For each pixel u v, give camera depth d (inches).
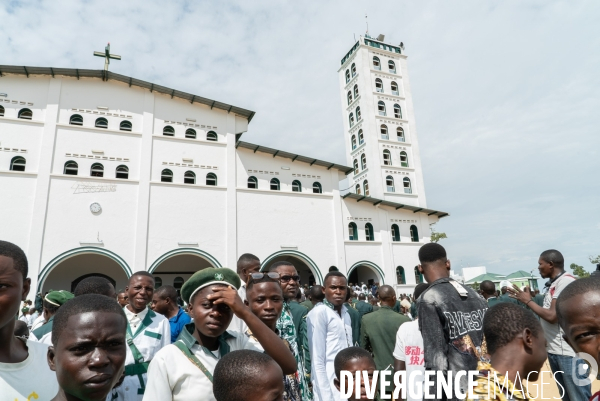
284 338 162.1
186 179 901.8
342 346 187.3
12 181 757.3
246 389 81.8
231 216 904.9
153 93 916.6
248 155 973.2
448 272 150.4
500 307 95.9
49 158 789.9
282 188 987.9
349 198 1054.4
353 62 1482.5
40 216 752.3
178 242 844.6
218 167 934.4
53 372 106.2
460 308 129.0
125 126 879.1
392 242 1076.5
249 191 945.5
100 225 792.9
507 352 90.7
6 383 94.7
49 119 811.4
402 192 1278.3
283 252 936.9
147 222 828.0
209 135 954.7
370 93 1369.3
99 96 871.7
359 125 1393.9
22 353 103.6
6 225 733.3
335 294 200.1
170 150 898.7
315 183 1036.5
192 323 118.1
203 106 961.5
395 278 1045.2
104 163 835.4
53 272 855.7
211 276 116.6
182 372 104.7
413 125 1392.7
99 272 892.0
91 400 81.9
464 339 123.6
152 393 101.7
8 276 94.0
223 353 116.6
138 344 165.6
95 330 83.2
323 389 169.3
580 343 79.0
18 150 780.0
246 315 111.9
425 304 132.8
